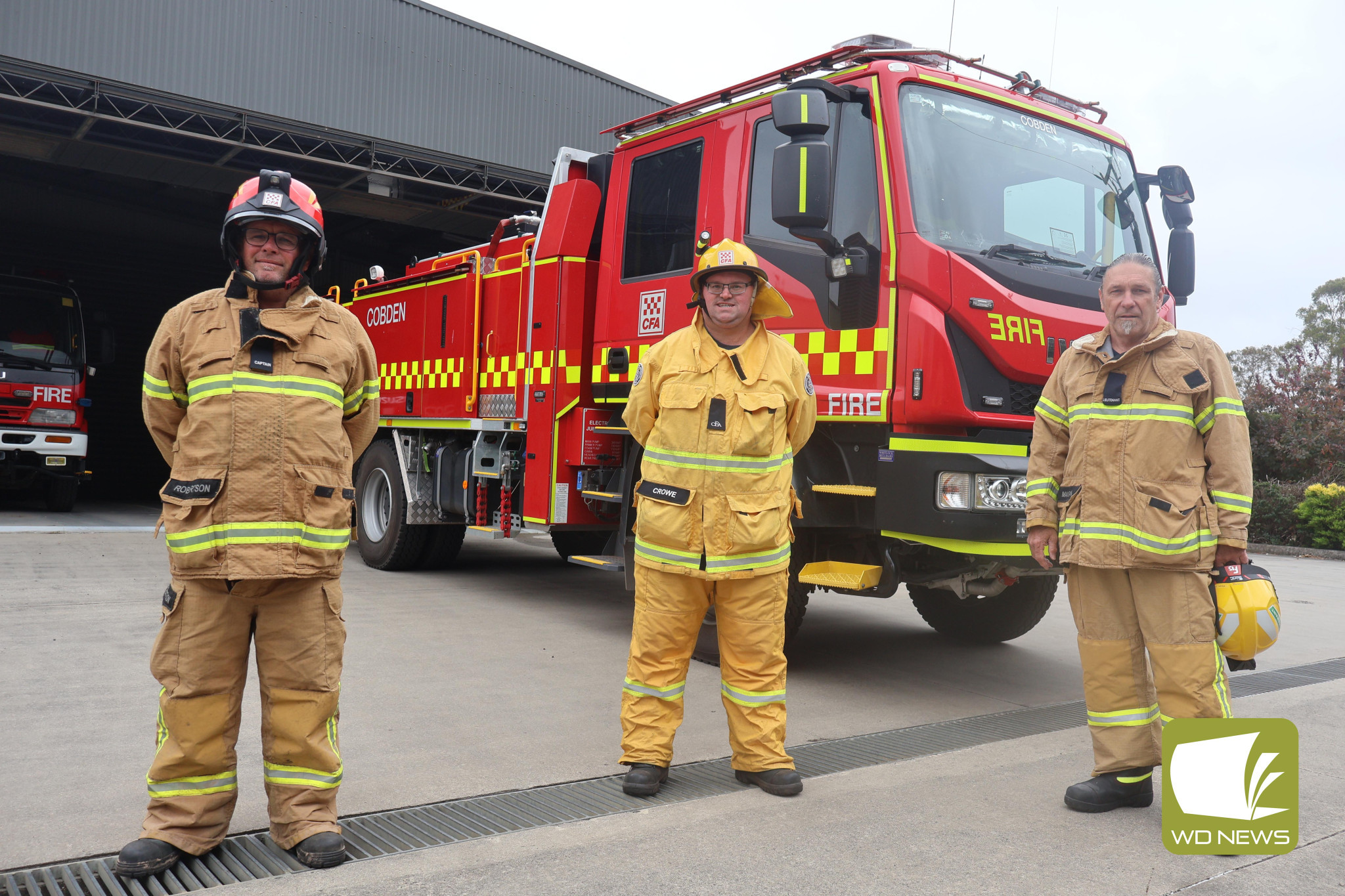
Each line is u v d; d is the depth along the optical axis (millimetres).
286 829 2709
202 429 2592
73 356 13070
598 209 6602
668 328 5730
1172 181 5938
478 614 6691
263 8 14578
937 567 5020
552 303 6555
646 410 3588
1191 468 3195
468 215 18328
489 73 16641
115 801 3107
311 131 14906
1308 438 17656
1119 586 3312
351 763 3590
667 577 3389
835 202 4891
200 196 19500
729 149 5477
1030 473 3570
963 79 5055
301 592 2709
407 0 15805
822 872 2674
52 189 18594
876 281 4672
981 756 3854
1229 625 3113
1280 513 16062
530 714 4312
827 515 4898
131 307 20188
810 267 4953
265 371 2631
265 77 14633
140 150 14773
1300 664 6164
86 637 5375
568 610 7047
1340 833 3061
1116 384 3283
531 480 6707
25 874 2582
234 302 2693
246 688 4574
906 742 4125
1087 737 4199
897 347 4555
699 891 2529
